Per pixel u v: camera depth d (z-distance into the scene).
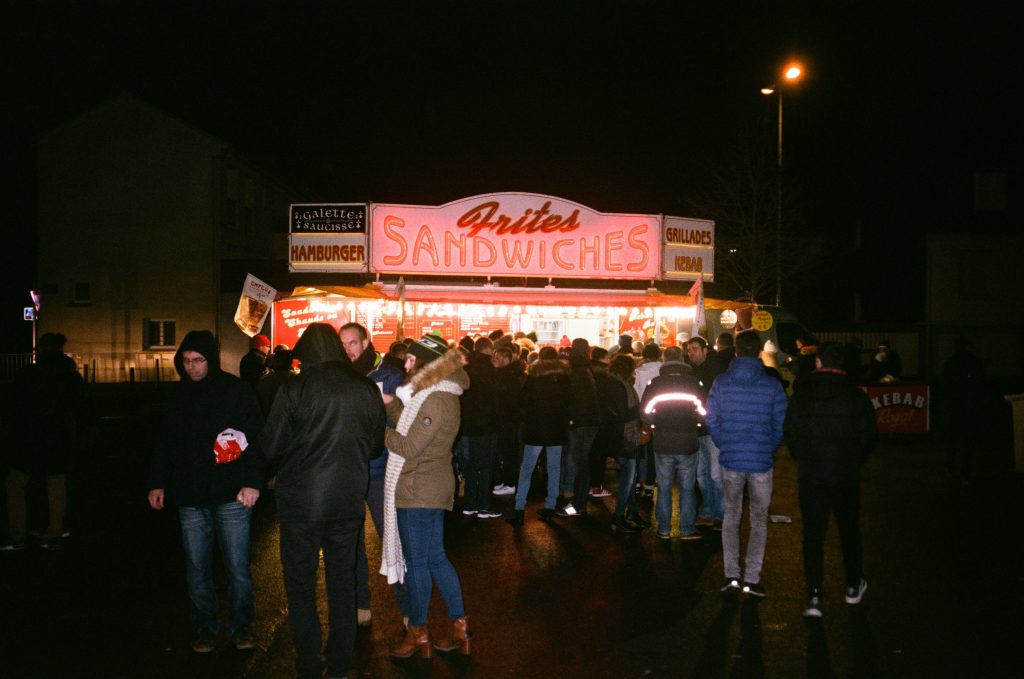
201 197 32.09
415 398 5.38
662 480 8.62
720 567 7.61
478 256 16.92
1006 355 33.97
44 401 8.08
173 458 5.48
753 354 7.00
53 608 6.46
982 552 8.07
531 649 5.61
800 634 5.88
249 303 12.37
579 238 17.36
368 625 6.07
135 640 5.78
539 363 9.50
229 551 5.54
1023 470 12.59
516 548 8.30
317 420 4.84
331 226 16.69
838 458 6.23
